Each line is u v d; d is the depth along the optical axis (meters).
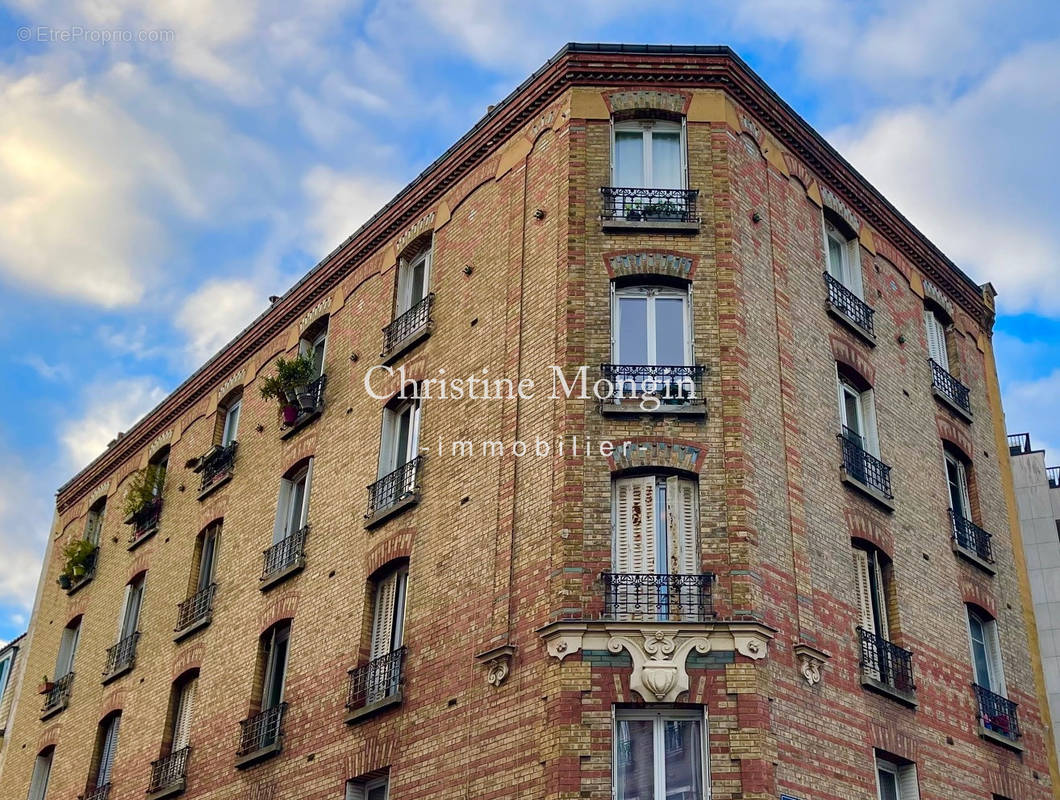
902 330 23.69
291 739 20.52
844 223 23.09
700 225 19.52
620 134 20.84
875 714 17.98
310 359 24.81
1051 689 35.62
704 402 17.83
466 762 16.80
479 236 21.75
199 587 25.92
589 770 15.12
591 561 16.62
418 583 19.36
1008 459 25.78
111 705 26.50
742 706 15.49
